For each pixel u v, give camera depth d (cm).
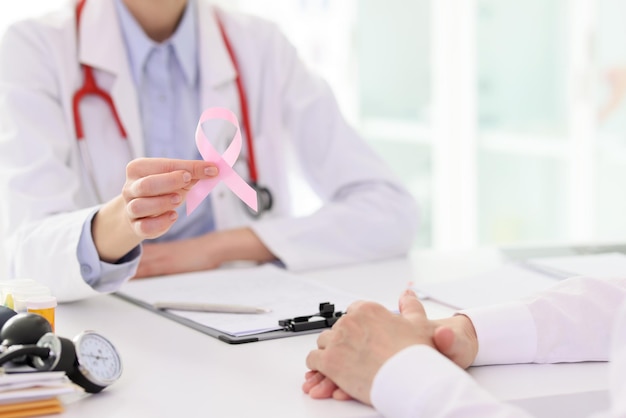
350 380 72
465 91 293
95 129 147
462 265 140
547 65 280
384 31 298
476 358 81
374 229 147
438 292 111
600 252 145
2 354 70
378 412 70
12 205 133
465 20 290
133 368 83
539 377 78
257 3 265
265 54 163
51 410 70
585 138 266
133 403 73
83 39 148
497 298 107
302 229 143
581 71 266
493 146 295
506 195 296
